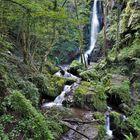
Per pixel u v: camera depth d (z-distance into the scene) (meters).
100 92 10.73
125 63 13.87
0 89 7.28
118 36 15.91
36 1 8.64
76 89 10.94
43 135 6.62
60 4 12.32
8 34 11.98
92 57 21.78
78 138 7.48
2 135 5.97
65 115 8.86
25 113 6.87
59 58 23.45
